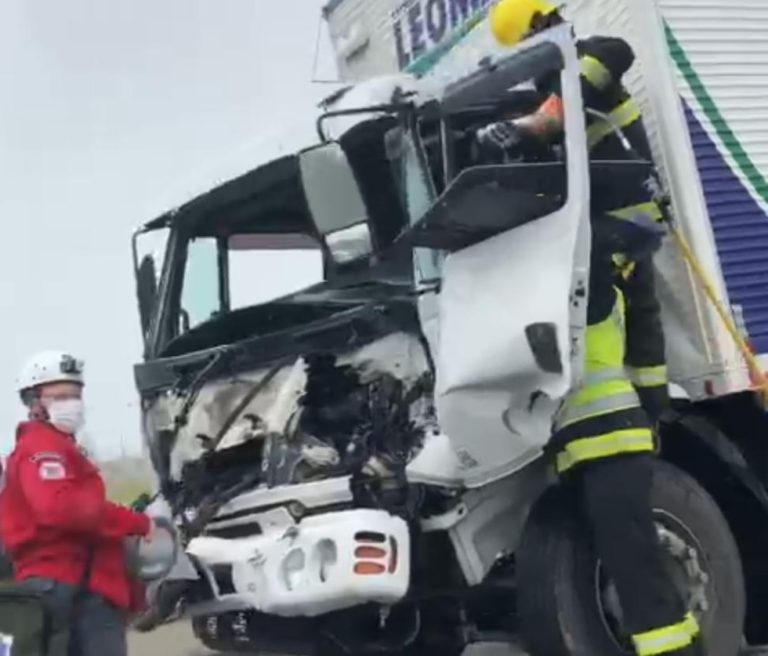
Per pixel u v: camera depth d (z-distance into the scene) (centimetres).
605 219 532
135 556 529
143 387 650
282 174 639
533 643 543
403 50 748
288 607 533
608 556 505
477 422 511
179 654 838
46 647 496
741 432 611
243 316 627
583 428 508
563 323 489
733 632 563
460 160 545
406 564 525
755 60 627
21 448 506
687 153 597
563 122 512
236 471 599
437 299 537
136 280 720
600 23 632
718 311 580
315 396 571
